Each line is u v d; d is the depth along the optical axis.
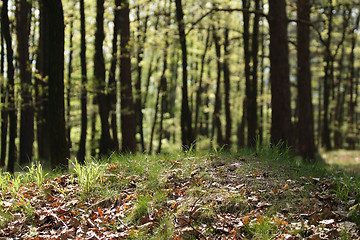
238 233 4.07
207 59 28.78
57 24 7.95
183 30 14.70
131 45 14.52
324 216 4.20
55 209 4.95
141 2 16.55
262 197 4.77
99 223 4.59
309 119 16.59
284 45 11.44
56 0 7.84
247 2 17.89
